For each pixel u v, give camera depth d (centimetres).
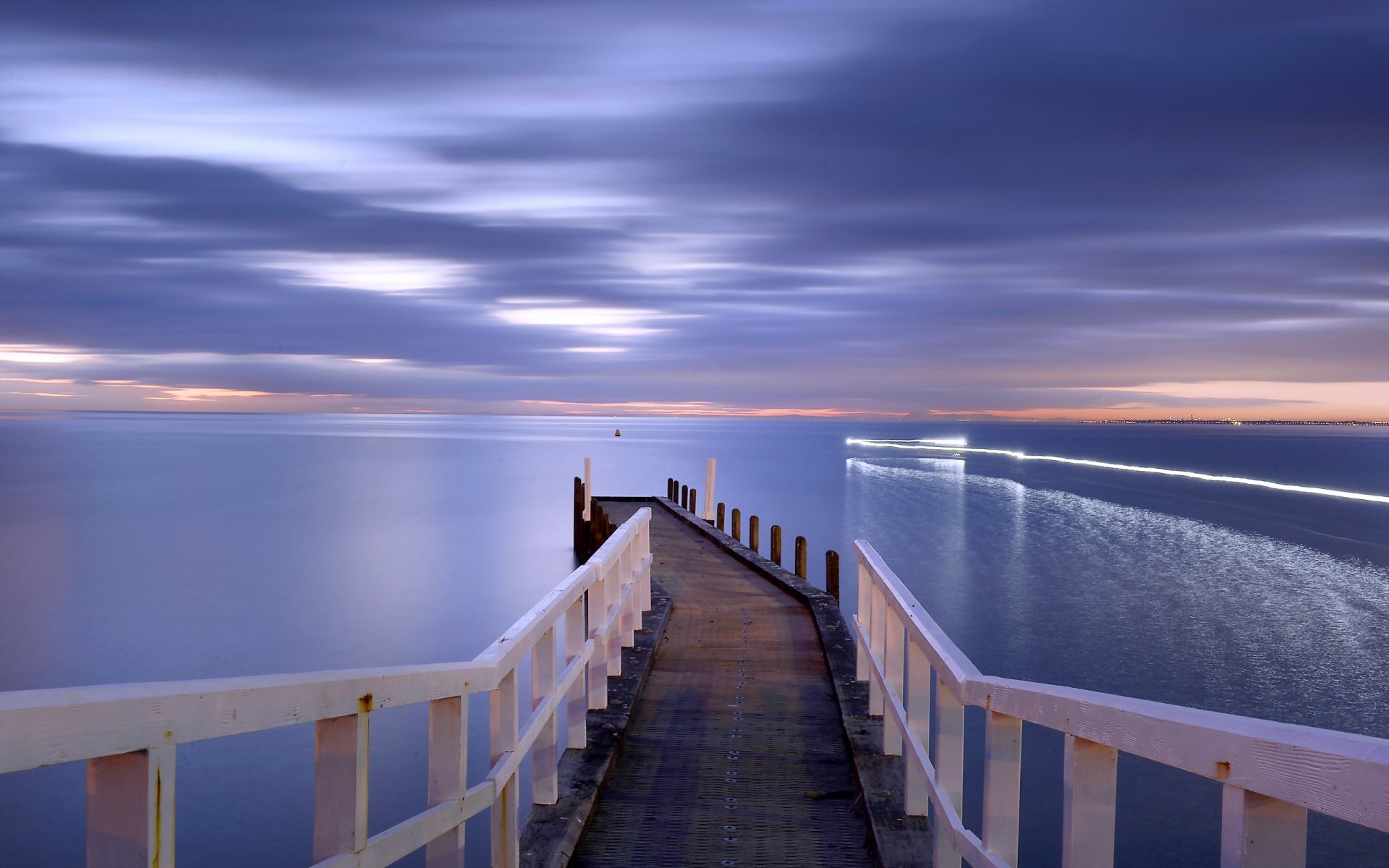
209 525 3594
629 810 561
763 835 528
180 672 1670
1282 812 154
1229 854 157
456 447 11069
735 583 1364
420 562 2762
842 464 7512
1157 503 4419
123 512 4028
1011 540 3097
